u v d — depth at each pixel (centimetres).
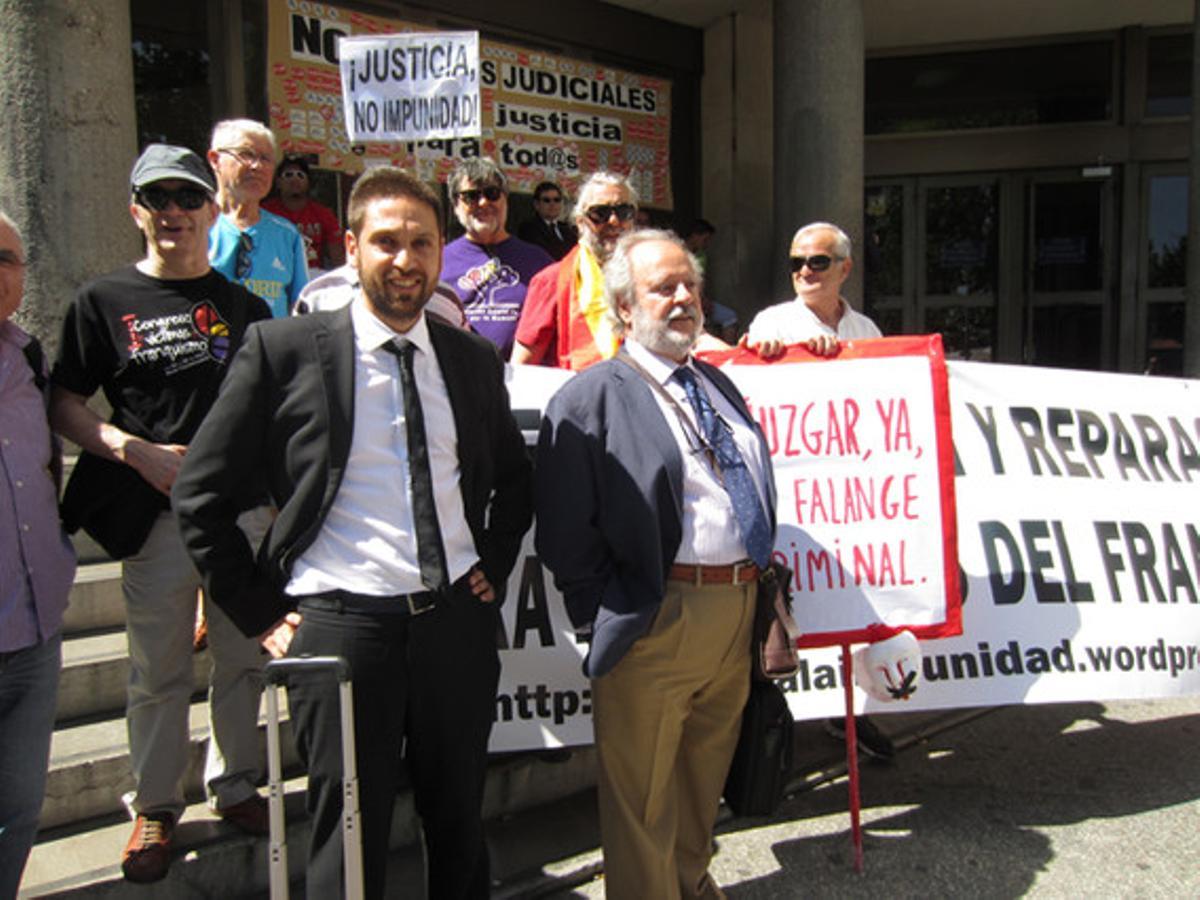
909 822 346
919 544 324
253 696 289
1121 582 377
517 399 329
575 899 301
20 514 229
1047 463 381
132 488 263
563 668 325
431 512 226
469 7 778
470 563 238
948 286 1049
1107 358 1020
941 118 1035
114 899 266
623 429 253
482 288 397
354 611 220
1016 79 1015
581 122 859
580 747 356
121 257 454
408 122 401
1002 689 357
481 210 393
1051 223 1022
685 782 285
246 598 226
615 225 344
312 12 708
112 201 449
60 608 239
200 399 266
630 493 250
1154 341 1013
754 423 283
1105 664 368
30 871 270
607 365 263
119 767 303
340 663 206
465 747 235
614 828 265
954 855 322
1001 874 310
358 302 234
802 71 701
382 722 223
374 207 221
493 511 261
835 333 390
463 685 233
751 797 280
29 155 429
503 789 345
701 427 262
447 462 233
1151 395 403
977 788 371
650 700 258
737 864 320
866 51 1034
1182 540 388
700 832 286
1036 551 370
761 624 269
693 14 898
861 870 314
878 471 326
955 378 380
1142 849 323
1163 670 374
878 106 1045
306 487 219
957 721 432
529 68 821
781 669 265
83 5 437
